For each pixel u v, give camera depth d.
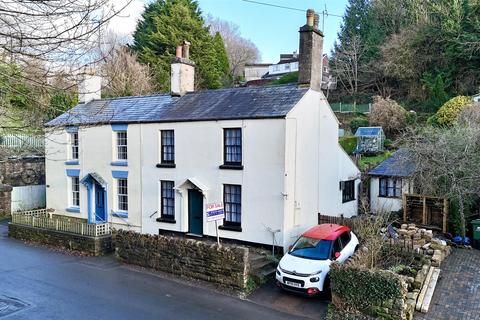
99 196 20.09
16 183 25.59
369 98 45.53
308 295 11.23
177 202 17.23
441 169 16.88
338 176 19.97
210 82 42.09
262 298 11.58
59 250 17.09
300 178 15.85
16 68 5.60
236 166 15.62
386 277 9.71
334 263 10.55
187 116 16.97
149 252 14.33
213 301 11.33
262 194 15.08
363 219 16.00
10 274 13.63
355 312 10.12
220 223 16.19
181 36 39.88
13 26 5.17
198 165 16.66
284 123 14.54
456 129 18.56
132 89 33.91
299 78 16.52
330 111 18.67
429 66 40.75
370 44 48.00
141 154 18.31
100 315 10.30
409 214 18.48
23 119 8.30
